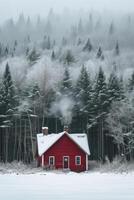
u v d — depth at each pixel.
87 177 42.56
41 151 63.00
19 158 78.00
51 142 63.31
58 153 63.28
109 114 72.38
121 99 75.81
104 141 80.00
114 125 72.75
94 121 76.69
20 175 46.34
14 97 77.00
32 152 78.00
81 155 63.84
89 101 77.31
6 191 26.47
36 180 37.25
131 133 70.25
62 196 23.78
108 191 26.19
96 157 80.94
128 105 72.75
